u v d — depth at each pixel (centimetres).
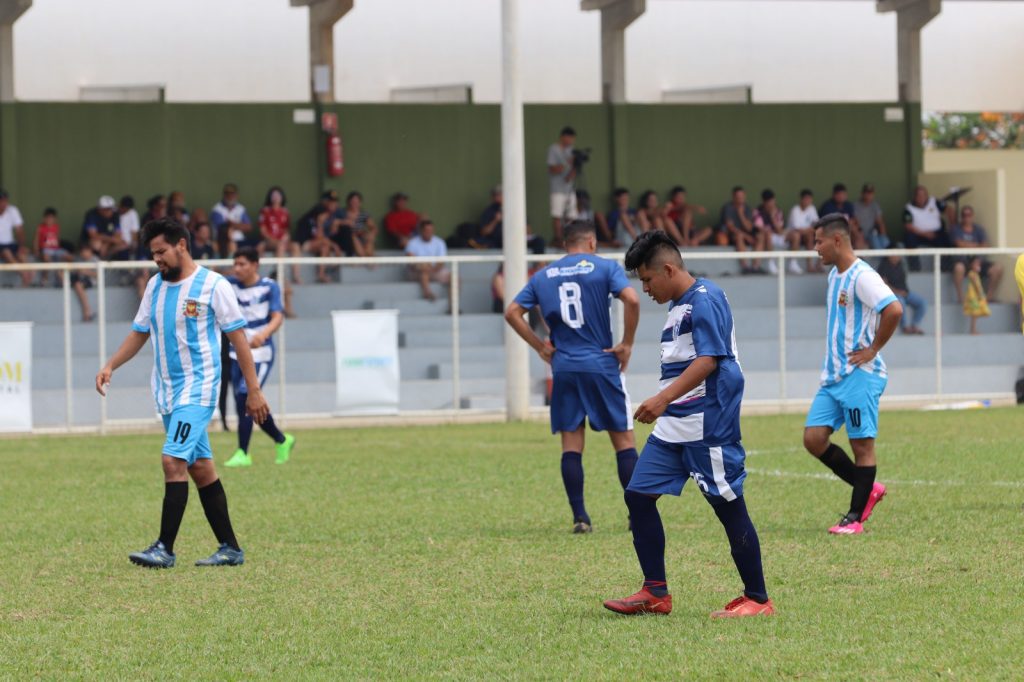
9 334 4766
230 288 2269
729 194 7294
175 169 6538
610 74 7062
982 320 6222
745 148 7306
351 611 1914
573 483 2547
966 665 1555
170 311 2238
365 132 6762
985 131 13862
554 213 6688
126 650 1722
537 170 7006
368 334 5019
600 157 7075
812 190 7419
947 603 1862
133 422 5000
